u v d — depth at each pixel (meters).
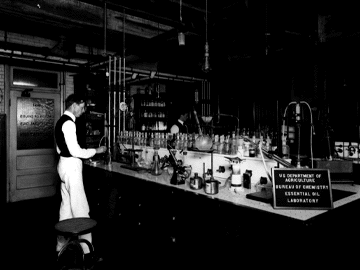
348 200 2.00
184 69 5.62
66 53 4.68
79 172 3.04
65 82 6.00
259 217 1.76
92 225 2.24
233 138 2.88
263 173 2.48
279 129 2.45
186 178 2.76
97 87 5.50
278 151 2.42
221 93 6.09
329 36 3.79
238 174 2.32
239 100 5.94
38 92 5.68
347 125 4.09
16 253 3.24
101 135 5.80
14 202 5.41
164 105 7.49
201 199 2.15
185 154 3.18
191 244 2.21
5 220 4.39
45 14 3.46
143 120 7.03
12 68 5.37
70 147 2.93
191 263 2.20
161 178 2.90
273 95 5.04
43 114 5.77
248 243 1.81
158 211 2.55
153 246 2.59
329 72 4.32
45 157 5.80
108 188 3.33
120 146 4.42
